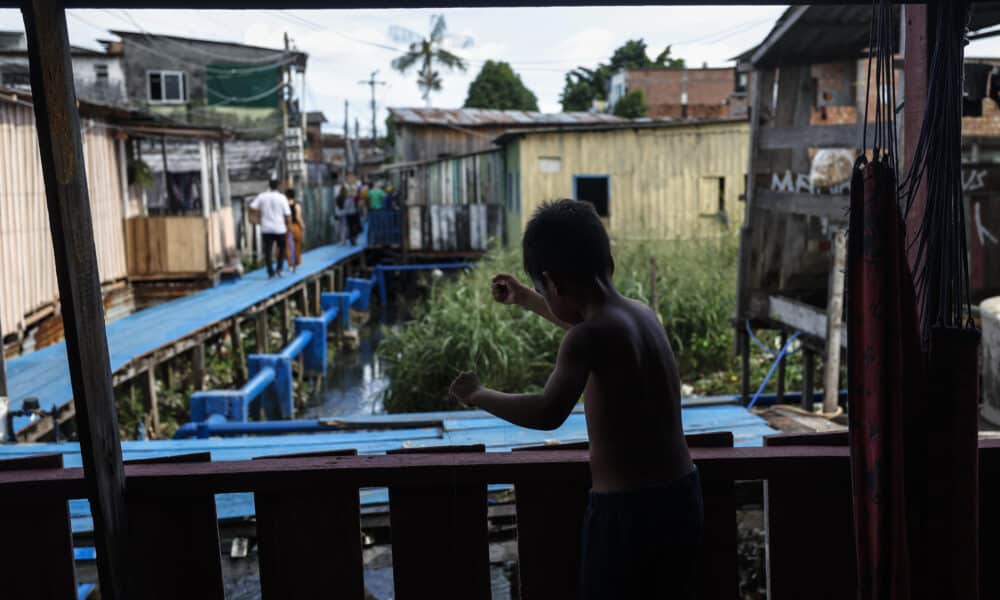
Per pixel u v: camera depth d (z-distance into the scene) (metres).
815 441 2.32
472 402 1.81
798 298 8.01
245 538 4.20
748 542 4.55
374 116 54.41
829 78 7.67
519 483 2.18
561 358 1.74
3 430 6.03
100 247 12.98
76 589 2.22
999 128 10.47
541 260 1.82
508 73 53.12
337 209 24.42
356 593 2.21
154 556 2.17
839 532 2.24
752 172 7.65
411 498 2.20
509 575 4.19
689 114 38.72
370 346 15.60
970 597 1.93
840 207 6.25
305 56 28.30
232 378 11.80
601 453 1.81
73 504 4.31
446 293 13.11
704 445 2.32
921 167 2.00
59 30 1.84
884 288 1.82
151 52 25.47
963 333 1.87
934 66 1.91
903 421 1.91
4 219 9.70
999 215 7.71
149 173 15.14
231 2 1.97
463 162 21.97
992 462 2.22
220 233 15.95
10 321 9.74
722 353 11.09
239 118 26.44
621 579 1.79
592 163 19.30
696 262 14.18
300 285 16.02
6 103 9.86
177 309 12.19
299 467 2.17
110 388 2.04
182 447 5.41
